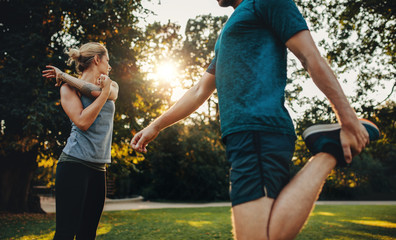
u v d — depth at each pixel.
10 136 10.44
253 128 0.82
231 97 0.90
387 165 36.25
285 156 0.81
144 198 29.52
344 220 10.90
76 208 1.78
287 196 0.72
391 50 10.21
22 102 9.47
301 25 0.83
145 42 12.96
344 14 10.02
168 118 1.35
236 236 0.77
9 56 9.61
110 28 11.05
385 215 13.53
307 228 8.17
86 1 10.37
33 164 12.80
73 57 2.18
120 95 11.64
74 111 1.87
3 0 10.56
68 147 1.86
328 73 0.78
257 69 0.89
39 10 10.59
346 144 0.72
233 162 0.84
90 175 1.92
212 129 23.42
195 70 22.95
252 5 0.93
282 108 0.88
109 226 8.11
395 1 8.86
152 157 25.22
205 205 23.94
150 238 5.90
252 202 0.75
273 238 0.70
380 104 9.76
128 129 12.02
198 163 28.08
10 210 12.20
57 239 1.72
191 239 5.88
